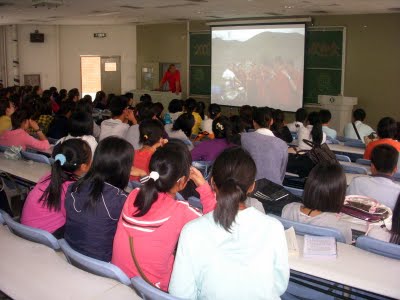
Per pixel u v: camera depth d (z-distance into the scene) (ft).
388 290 6.18
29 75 48.75
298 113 22.16
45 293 6.02
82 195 7.28
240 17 38.58
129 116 18.26
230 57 40.68
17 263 6.82
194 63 43.60
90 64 50.39
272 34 37.76
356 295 7.30
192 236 5.42
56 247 7.27
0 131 18.74
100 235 7.18
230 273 5.29
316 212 8.36
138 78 48.47
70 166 8.38
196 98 44.01
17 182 14.61
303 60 36.37
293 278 7.88
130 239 6.39
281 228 5.46
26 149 15.71
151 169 6.53
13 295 5.96
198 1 27.40
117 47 49.26
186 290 5.47
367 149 15.81
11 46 47.96
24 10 33.17
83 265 6.54
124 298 5.95
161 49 46.19
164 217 6.33
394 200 10.23
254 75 39.45
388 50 32.58
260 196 10.15
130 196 6.75
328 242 7.40
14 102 25.55
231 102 41.32
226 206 5.28
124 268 6.52
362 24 33.45
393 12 31.91
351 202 9.43
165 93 41.57
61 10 33.19
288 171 15.72
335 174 8.14
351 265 6.80
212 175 5.87
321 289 7.54
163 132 12.12
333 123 33.30
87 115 13.32
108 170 7.44
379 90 33.30
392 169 10.85
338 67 34.86
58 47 49.34
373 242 7.16
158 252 6.36
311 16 35.60
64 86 50.19
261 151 13.30
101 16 38.24
